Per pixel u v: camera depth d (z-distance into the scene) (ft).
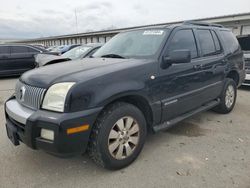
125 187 9.01
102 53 13.78
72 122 8.38
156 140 12.96
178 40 12.57
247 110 18.48
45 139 8.55
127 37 13.87
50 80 9.12
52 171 10.10
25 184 9.22
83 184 9.22
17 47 38.83
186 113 13.47
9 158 11.10
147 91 10.48
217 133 13.92
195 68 13.15
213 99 15.89
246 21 89.51
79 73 9.40
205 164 10.47
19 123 9.38
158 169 10.14
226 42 16.88
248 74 25.18
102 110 9.34
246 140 12.92
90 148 9.37
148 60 11.08
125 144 10.09
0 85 31.63
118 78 9.59
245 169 10.03
